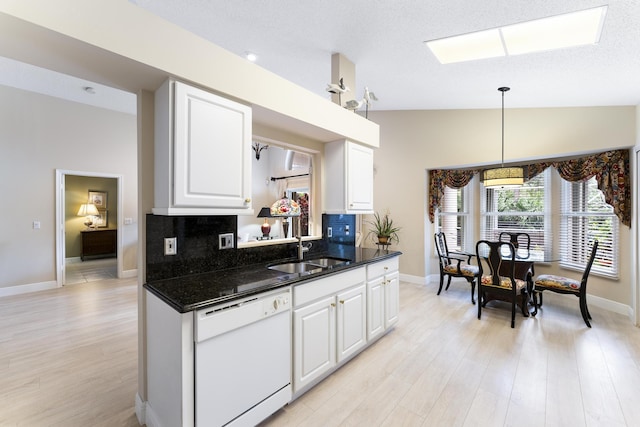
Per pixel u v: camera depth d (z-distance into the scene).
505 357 2.55
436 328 3.18
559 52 2.48
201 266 2.04
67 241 7.41
